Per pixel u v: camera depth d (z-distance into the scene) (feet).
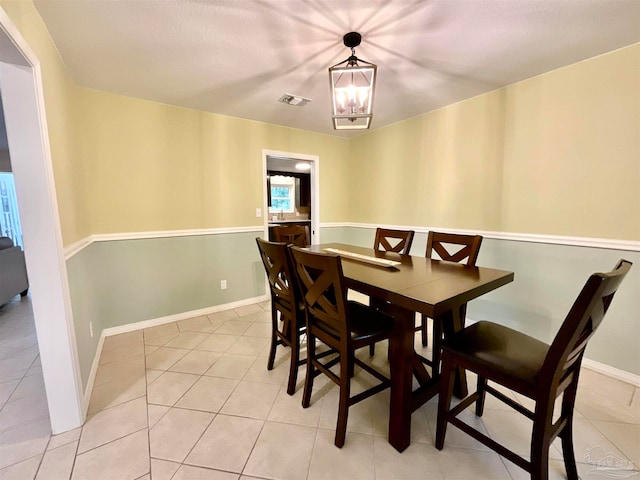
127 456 4.38
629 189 5.99
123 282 8.65
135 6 4.67
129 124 8.44
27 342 8.21
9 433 4.82
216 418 5.17
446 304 3.75
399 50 6.08
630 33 5.47
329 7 4.76
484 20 5.10
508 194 7.98
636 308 6.02
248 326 9.21
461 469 4.18
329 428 4.96
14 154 4.30
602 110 6.24
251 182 11.01
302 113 10.03
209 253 10.23
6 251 11.31
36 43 4.56
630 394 5.79
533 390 3.42
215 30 5.36
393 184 11.57
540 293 7.46
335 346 4.71
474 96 8.57
